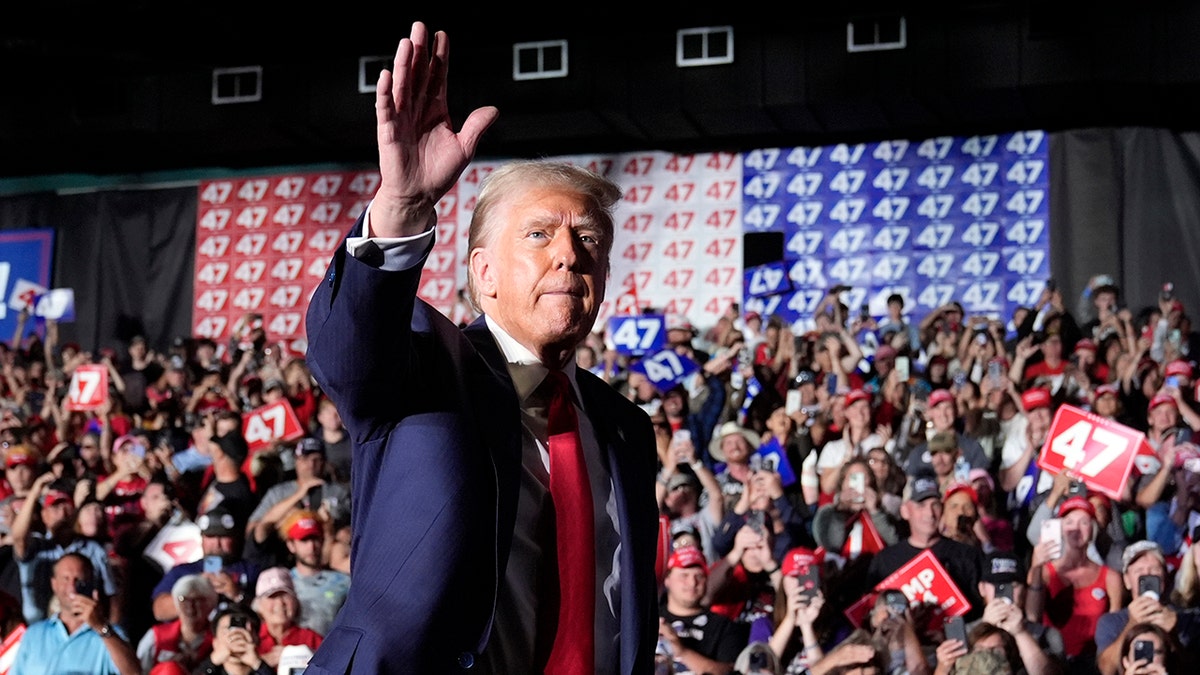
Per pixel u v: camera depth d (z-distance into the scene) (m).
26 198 11.26
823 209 9.77
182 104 10.23
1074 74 8.82
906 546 6.14
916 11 9.14
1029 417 7.36
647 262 9.98
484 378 1.60
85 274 11.05
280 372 9.43
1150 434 7.30
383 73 1.43
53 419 9.69
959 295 9.47
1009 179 9.52
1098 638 5.73
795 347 9.16
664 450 7.79
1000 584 5.61
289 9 9.45
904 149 9.70
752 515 6.27
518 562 1.58
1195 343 9.06
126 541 7.20
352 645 1.47
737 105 9.33
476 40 9.88
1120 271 9.29
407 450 1.52
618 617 1.67
